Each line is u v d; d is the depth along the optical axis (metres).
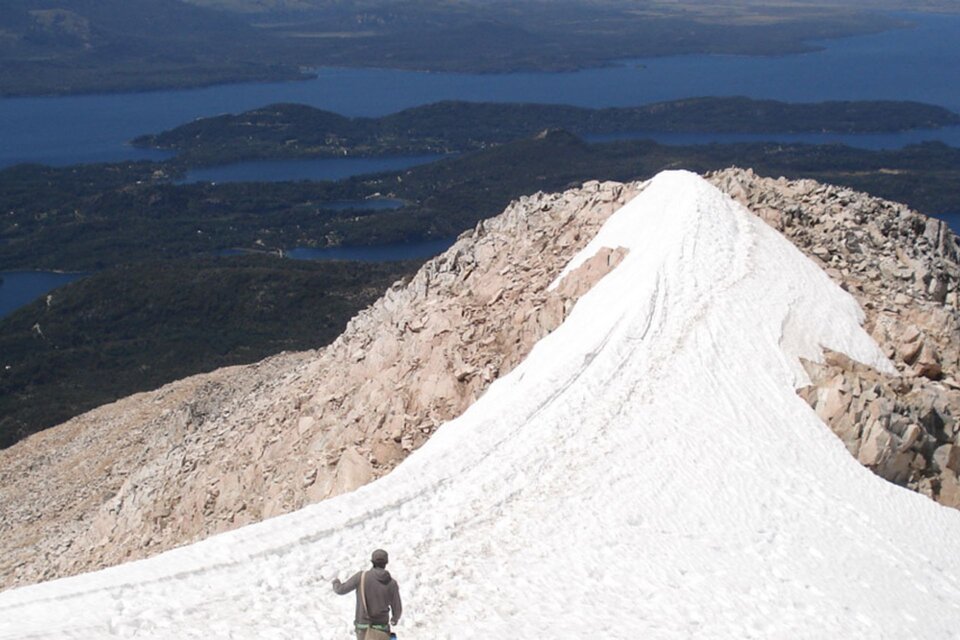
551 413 32.78
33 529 61.09
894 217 53.19
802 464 32.66
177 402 75.25
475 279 50.03
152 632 21.86
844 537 29.91
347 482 39.38
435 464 30.08
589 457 30.53
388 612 21.48
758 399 34.94
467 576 25.03
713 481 30.59
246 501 43.91
